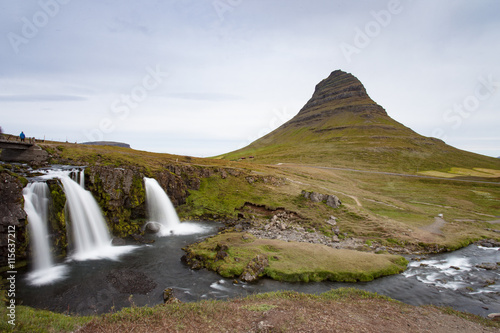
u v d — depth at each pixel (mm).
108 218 49781
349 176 143500
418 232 58062
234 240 45031
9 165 46062
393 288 33281
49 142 74062
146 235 52344
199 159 108750
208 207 70625
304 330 19156
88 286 30422
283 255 39406
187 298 28406
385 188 120812
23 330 16000
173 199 67625
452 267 41406
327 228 58781
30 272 33781
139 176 58500
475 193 115000
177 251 44000
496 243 55031
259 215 67375
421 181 138125
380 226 59344
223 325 19406
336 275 35250
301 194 77812
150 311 20750
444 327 22281
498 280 36562
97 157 67312
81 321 19047
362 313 23484
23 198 35250
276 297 26094
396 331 20547
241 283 32656
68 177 46500
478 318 24891
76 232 42594
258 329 18953
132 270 35531
